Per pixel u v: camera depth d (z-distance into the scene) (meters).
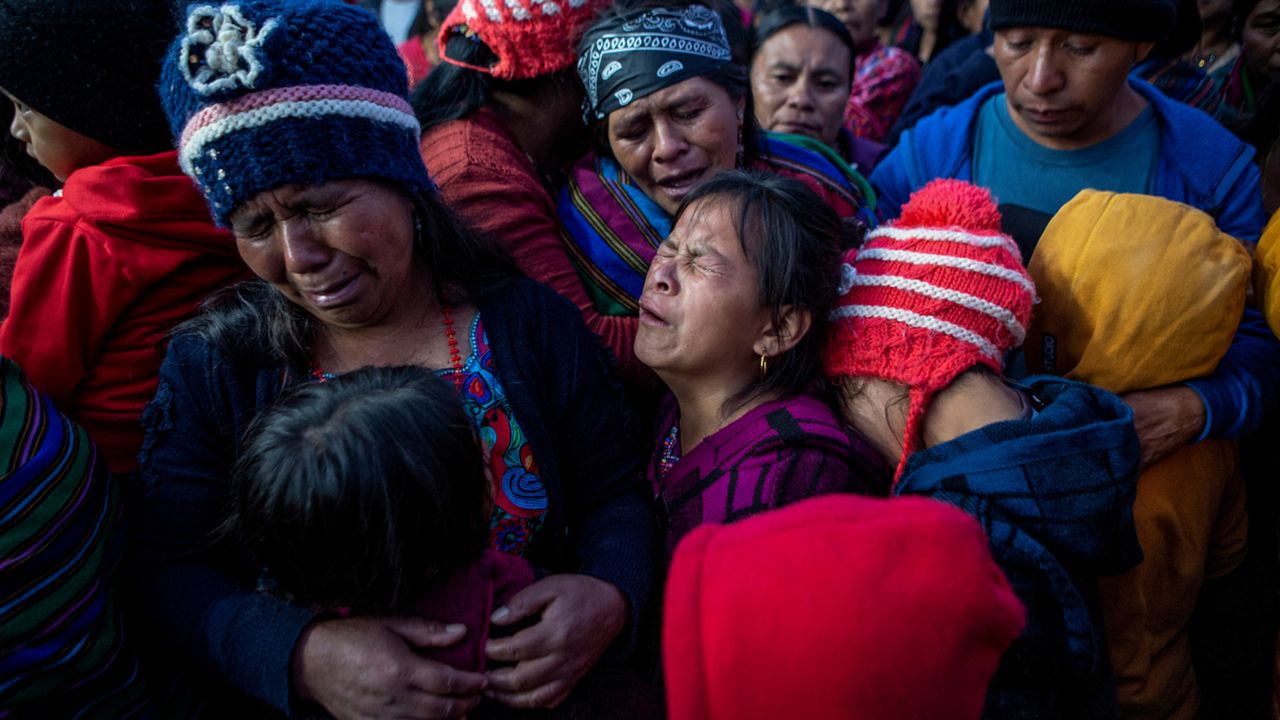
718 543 0.69
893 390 1.18
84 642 0.95
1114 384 1.29
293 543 0.83
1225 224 1.61
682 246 1.23
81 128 1.18
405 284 1.13
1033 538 1.04
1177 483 1.38
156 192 1.19
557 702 0.99
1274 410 1.52
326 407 0.85
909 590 0.65
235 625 0.97
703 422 1.28
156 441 1.07
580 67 1.54
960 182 1.27
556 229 1.57
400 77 1.05
